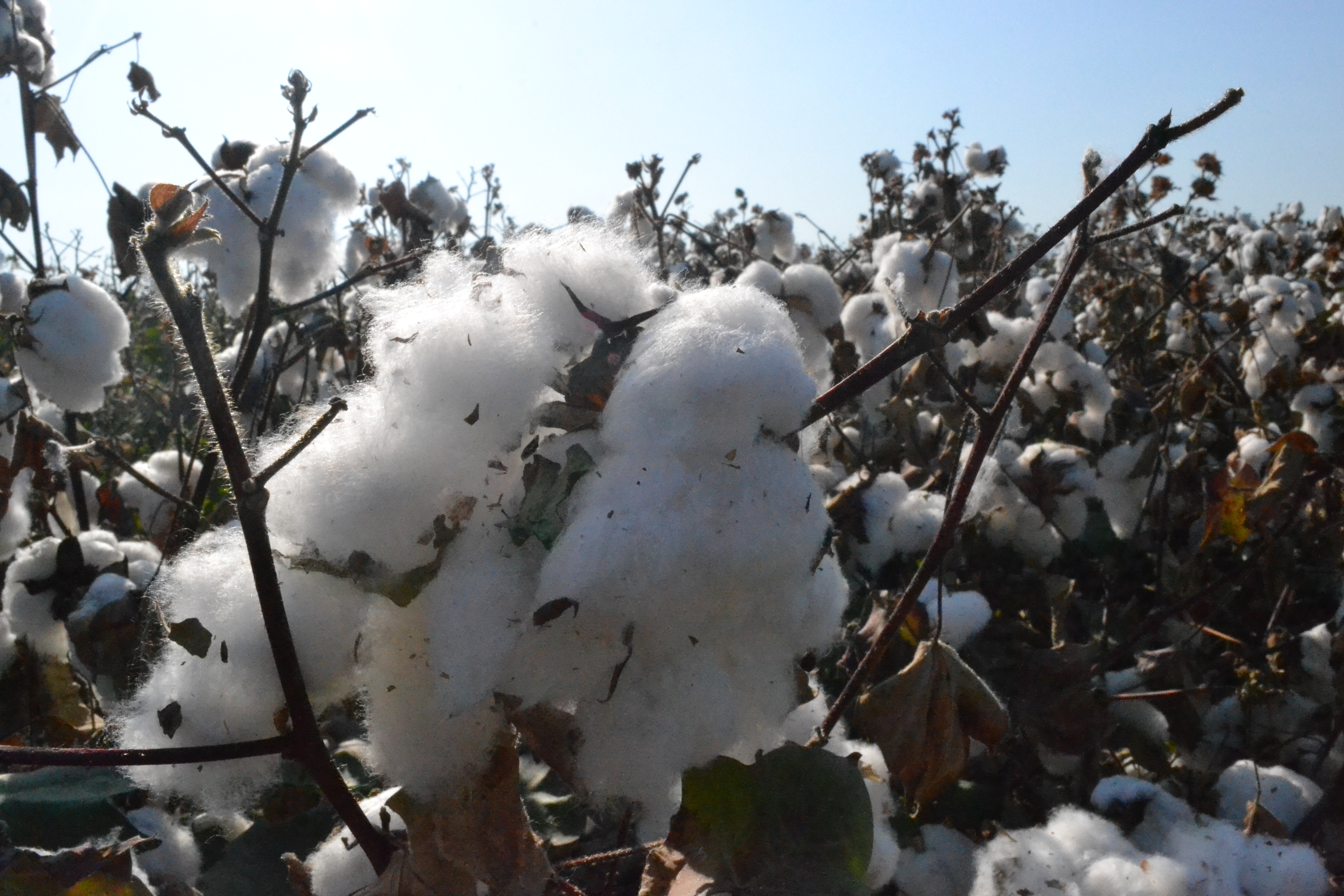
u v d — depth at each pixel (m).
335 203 0.86
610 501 0.31
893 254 1.04
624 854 0.43
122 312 0.75
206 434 0.86
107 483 0.89
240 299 0.84
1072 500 0.82
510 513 0.33
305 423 0.39
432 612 0.33
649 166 1.14
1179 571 0.87
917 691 0.47
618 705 0.34
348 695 0.41
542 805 0.56
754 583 0.32
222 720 0.37
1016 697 0.68
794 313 0.89
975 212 1.46
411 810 0.36
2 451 0.65
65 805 0.49
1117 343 1.73
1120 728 0.73
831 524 0.34
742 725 0.36
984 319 0.96
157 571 0.60
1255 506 0.79
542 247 0.37
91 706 0.70
